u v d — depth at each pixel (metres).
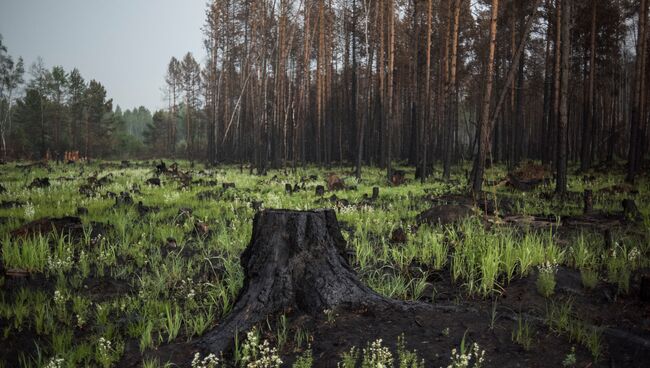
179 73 69.44
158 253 7.32
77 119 64.94
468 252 6.31
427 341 3.84
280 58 28.94
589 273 5.79
